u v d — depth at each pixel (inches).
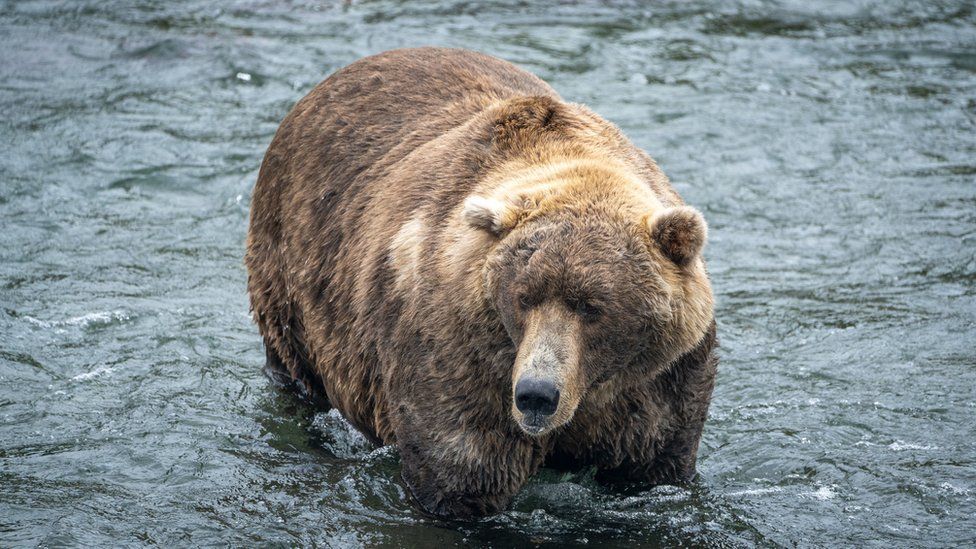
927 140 830.5
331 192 450.6
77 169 746.8
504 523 390.0
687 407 381.1
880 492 426.9
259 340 555.8
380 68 474.3
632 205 349.1
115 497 413.1
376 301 397.1
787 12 1124.5
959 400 496.7
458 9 1117.7
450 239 364.8
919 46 1037.8
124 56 965.8
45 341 538.3
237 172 754.8
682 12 1123.3
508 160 385.4
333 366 435.8
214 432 467.5
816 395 504.7
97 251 643.5
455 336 354.6
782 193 741.3
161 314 573.3
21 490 414.3
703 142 813.2
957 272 632.4
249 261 499.5
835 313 586.2
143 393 496.7
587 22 1088.8
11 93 871.7
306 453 455.5
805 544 391.9
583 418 371.6
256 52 982.4
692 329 346.6
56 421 468.8
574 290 327.0
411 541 383.2
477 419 361.4
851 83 946.1
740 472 443.5
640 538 391.9
